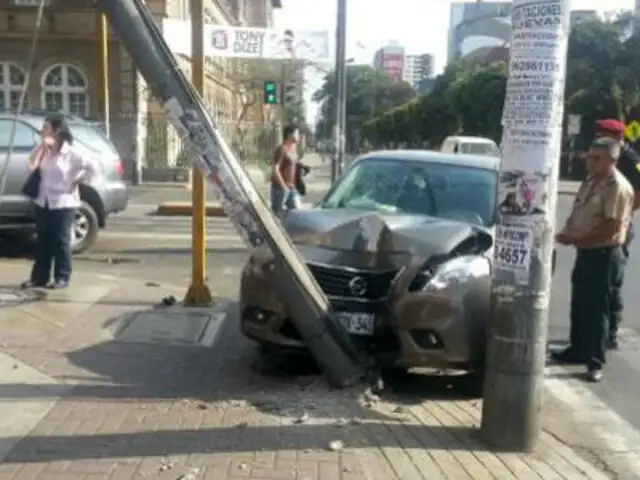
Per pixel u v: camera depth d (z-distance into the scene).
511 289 4.65
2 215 10.62
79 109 31.06
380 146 81.81
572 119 38.84
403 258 5.79
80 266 10.74
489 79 50.09
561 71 4.52
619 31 45.91
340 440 4.77
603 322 6.60
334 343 5.65
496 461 4.61
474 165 7.26
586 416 5.77
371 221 6.00
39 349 6.32
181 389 5.65
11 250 11.67
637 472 4.78
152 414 5.07
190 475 4.17
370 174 7.36
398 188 7.11
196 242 8.06
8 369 5.77
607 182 6.56
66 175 8.26
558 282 11.10
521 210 4.57
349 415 5.24
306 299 5.55
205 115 5.34
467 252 5.92
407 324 5.60
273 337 5.86
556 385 6.50
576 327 7.00
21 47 30.70
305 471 4.29
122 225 16.00
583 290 6.68
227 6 61.81
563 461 4.72
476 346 5.64
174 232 15.05
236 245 13.68
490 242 6.12
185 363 6.30
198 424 4.93
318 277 5.91
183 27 20.53
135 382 5.73
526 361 4.70
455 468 4.46
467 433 5.04
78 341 6.64
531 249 4.58
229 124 35.09
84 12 30.52
